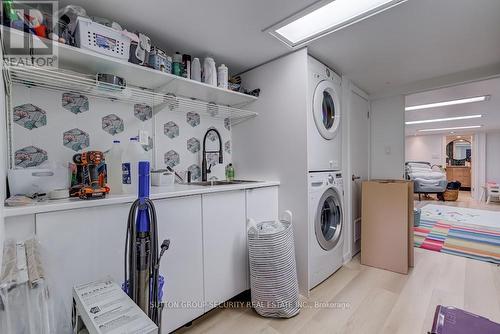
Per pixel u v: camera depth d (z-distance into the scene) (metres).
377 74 2.58
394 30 1.71
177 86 1.84
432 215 4.89
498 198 6.59
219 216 1.67
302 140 1.96
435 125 6.40
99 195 1.20
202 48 1.91
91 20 1.28
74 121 1.54
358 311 1.72
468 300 1.83
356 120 2.91
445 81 2.67
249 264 1.82
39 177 1.20
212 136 2.37
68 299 1.07
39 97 1.42
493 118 5.29
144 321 0.78
